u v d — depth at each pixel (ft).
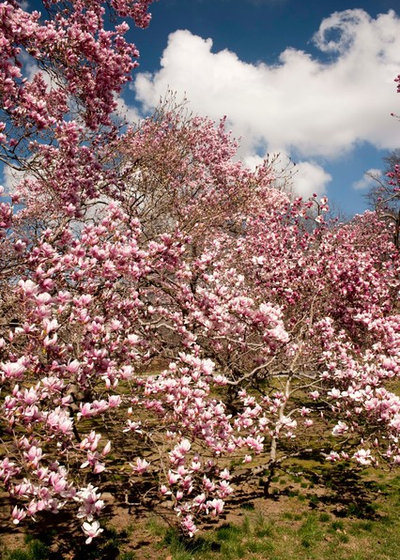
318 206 36.37
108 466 26.94
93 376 16.33
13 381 12.30
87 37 20.97
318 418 39.65
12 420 11.08
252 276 39.96
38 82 26.71
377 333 30.48
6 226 14.71
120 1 26.32
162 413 18.08
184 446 15.57
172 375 18.39
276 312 20.10
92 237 16.07
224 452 19.39
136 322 23.03
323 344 31.83
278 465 27.99
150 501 23.11
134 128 39.24
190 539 19.76
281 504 25.04
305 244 38.65
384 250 51.72
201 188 52.49
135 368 23.43
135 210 35.68
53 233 19.35
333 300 35.29
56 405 13.84
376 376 24.48
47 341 12.35
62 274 15.98
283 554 19.22
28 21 19.13
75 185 23.56
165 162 41.93
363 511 24.14
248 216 46.85
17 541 18.40
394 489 27.53
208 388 17.83
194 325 22.80
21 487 10.64
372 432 24.03
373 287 36.63
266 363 22.62
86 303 14.84
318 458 33.17
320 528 21.93
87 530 11.40
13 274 16.30
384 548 20.08
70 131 21.38
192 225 33.04
